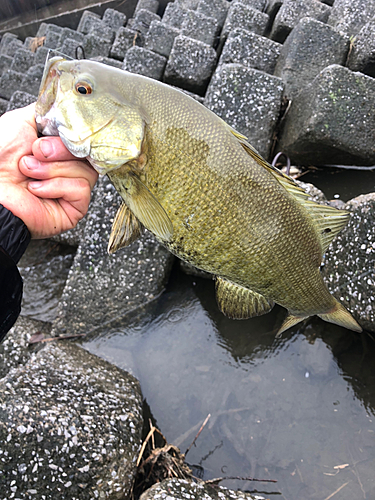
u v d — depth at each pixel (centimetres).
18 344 69
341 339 62
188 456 57
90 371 61
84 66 37
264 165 39
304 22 90
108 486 49
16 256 37
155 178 37
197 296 75
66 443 49
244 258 39
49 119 37
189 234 38
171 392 63
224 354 66
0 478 47
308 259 42
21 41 275
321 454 55
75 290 75
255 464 55
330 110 75
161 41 128
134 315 74
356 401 58
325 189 82
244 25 125
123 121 37
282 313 68
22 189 38
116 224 42
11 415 50
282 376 62
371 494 51
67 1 264
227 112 79
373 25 85
